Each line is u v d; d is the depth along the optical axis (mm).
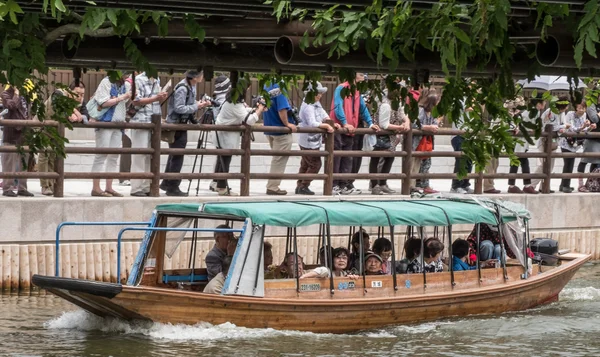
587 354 20531
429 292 23250
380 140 30203
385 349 20344
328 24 14219
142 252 21578
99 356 18469
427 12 13312
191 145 35469
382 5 13258
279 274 22062
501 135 18016
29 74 14477
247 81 17953
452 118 17734
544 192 32875
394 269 22703
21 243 24625
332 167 28703
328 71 16891
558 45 14188
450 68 16359
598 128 34031
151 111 27953
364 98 30031
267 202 22422
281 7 12742
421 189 31438
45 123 24359
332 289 21797
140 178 26109
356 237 23703
